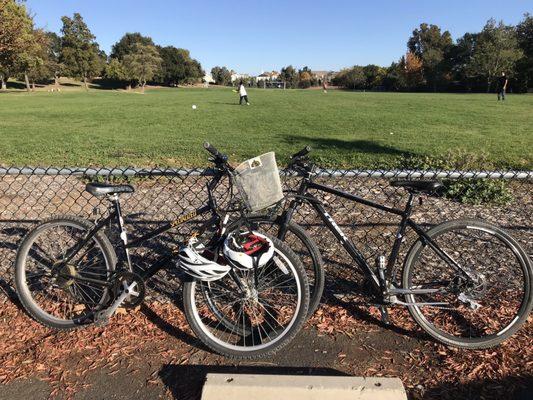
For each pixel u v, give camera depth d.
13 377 2.91
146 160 10.13
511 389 2.74
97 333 3.34
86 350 3.16
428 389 2.77
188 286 3.05
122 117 21.89
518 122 18.14
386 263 3.50
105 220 3.36
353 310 3.57
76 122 19.47
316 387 2.58
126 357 3.08
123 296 3.27
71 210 6.44
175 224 3.23
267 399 2.55
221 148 11.73
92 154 10.98
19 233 5.42
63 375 2.92
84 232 3.40
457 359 3.02
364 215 5.85
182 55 114.94
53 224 3.43
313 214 5.77
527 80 67.38
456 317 3.39
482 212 6.12
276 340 2.99
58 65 82.31
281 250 2.96
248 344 3.18
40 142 13.16
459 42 83.12
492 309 3.47
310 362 3.02
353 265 4.34
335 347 3.16
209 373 2.80
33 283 3.83
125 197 6.91
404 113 23.25
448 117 20.61
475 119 19.55
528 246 4.86
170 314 3.55
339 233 3.32
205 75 131.75
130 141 13.27
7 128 16.97
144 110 26.73
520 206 6.40
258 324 3.19
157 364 3.02
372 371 2.93
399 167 8.62
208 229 3.09
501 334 3.08
